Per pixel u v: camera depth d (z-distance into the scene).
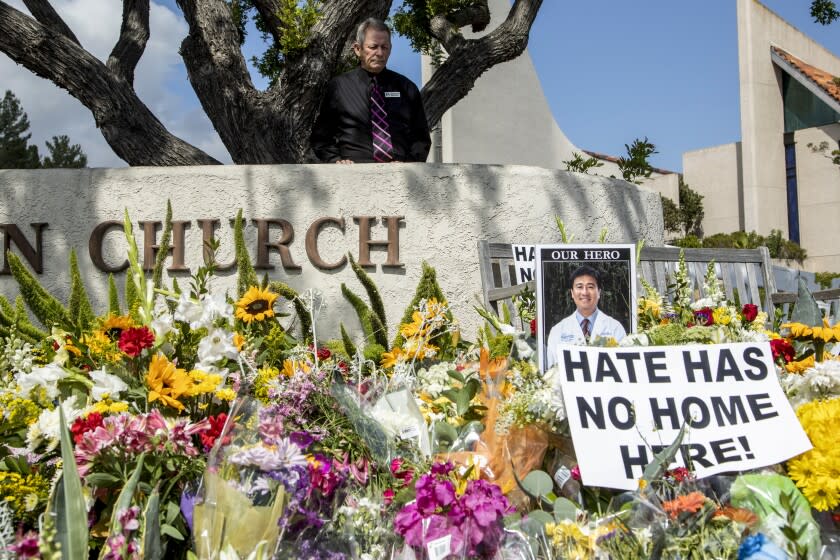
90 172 4.49
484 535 1.29
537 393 1.67
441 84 6.88
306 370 1.89
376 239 4.43
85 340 1.85
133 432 1.44
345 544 1.35
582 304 2.27
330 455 1.53
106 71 5.78
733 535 1.26
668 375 1.68
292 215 4.42
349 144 4.67
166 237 3.26
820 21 10.83
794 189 25.02
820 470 1.43
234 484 1.28
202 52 5.82
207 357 1.80
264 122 5.79
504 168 4.58
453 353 2.88
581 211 4.72
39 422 1.64
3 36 5.49
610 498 1.58
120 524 1.24
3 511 1.34
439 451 1.68
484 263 3.63
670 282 3.93
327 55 5.81
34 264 4.41
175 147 5.91
